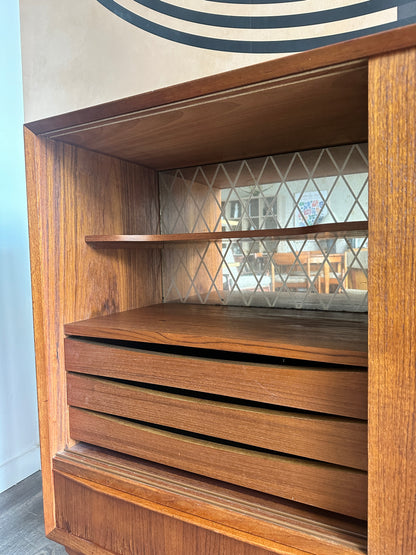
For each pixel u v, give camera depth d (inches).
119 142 32.4
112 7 43.7
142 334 28.8
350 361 21.3
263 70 20.3
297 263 38.8
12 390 51.5
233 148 35.4
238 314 36.9
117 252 38.9
